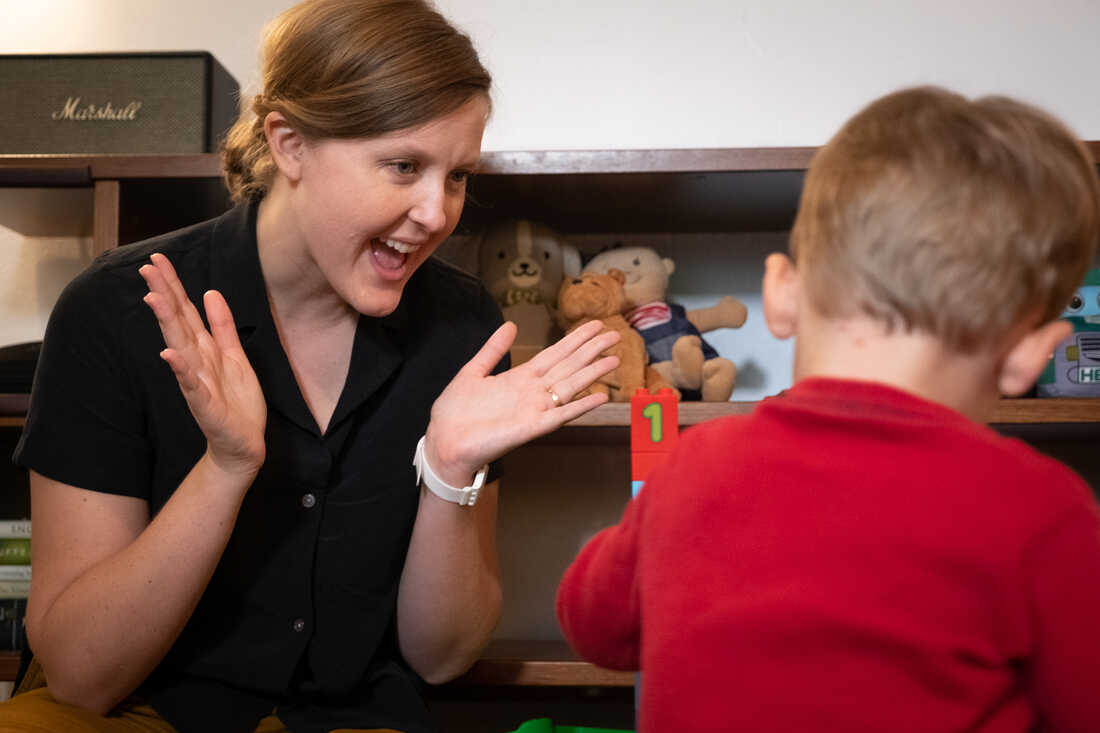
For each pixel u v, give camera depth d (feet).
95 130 5.08
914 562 1.94
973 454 2.00
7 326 5.71
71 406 3.35
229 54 5.67
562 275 5.31
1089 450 5.48
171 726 3.39
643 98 5.52
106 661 3.09
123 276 3.50
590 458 5.65
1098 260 5.14
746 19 5.50
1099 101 5.36
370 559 3.64
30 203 5.07
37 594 3.27
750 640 1.97
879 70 5.45
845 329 2.21
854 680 1.90
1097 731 1.93
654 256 5.21
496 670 4.56
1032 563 1.91
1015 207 2.09
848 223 2.18
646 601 2.19
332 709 3.60
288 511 3.52
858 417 2.09
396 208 3.13
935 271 2.08
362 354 3.61
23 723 3.01
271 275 3.54
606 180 4.75
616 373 4.79
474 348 3.94
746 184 4.81
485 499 3.92
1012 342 2.18
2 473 5.66
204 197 4.94
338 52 3.09
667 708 2.03
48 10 5.74
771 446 2.16
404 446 3.71
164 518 3.10
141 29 5.70
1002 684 1.95
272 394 3.48
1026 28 5.40
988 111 2.23
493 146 5.55
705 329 5.30
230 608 3.48
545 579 5.61
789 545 2.02
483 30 5.57
